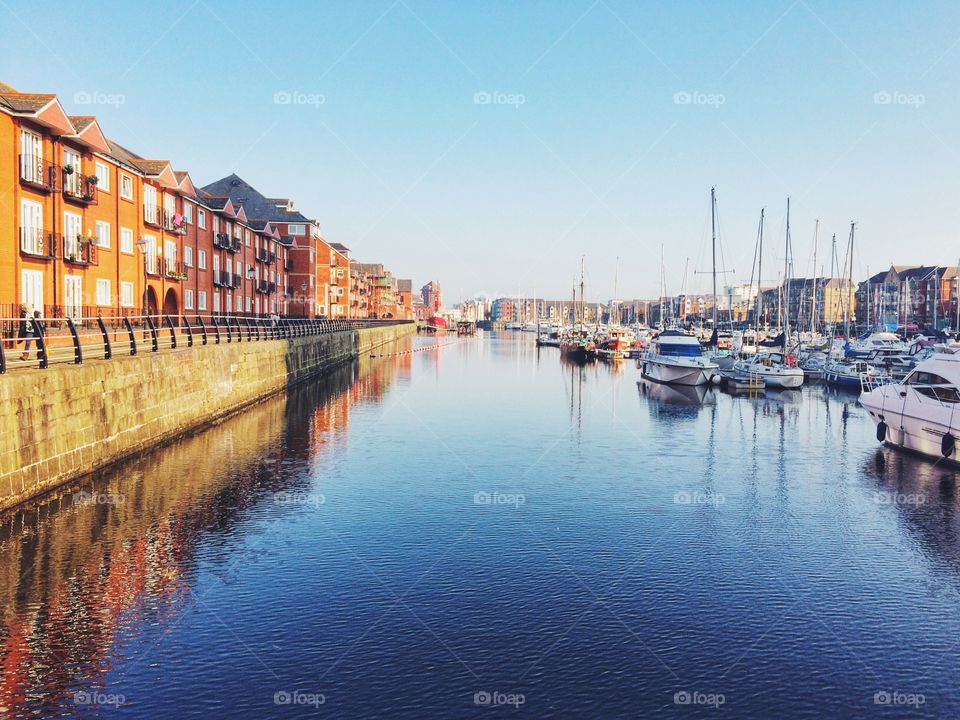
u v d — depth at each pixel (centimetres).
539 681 945
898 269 13688
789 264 5756
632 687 933
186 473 2016
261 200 8456
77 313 3164
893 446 2550
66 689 906
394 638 1056
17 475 1533
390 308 17588
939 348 2533
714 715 874
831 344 5309
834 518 1694
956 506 1791
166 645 1023
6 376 1484
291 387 4403
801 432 2931
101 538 1455
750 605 1193
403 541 1495
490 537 1528
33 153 2894
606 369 6438
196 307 4950
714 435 2852
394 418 3192
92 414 1881
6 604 1146
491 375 5666
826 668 990
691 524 1638
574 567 1358
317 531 1549
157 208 4166
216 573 1295
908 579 1314
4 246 2684
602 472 2158
